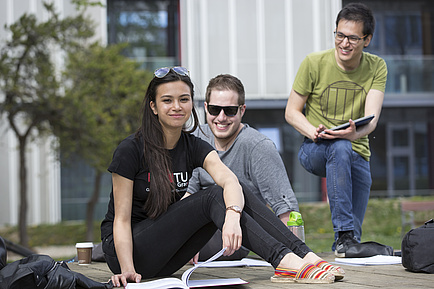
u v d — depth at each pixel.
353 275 3.30
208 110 4.04
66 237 16.23
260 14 14.15
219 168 3.06
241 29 14.06
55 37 13.54
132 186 3.07
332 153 4.43
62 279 2.71
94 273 3.78
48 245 15.45
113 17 19.67
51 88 13.48
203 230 3.14
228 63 14.13
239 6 14.09
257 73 14.27
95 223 17.62
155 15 19.89
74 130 13.59
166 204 3.05
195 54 9.86
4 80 13.08
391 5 20.92
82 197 18.72
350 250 4.14
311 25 13.28
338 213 4.35
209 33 14.07
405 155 21.50
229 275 3.44
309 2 13.43
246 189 3.06
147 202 3.07
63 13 17.39
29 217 18.42
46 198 18.50
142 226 3.09
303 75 4.76
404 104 19.56
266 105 17.36
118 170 3.02
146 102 3.11
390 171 21.47
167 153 3.10
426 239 3.35
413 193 21.34
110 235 3.17
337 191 4.37
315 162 4.62
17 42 13.26
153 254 3.08
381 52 20.88
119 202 3.05
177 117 3.03
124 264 3.00
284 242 3.02
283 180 4.05
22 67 13.61
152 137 3.07
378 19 20.92
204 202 2.98
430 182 21.47
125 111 14.55
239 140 4.09
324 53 4.74
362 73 4.66
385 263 3.77
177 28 19.88
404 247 3.43
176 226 3.03
